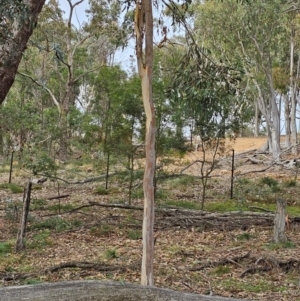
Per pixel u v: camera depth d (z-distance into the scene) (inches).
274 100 1130.7
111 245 389.4
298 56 1174.3
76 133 725.3
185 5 290.4
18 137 912.9
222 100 313.1
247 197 657.0
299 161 1018.1
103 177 694.5
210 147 573.0
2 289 97.8
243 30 1033.5
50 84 1355.8
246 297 262.8
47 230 434.6
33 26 382.0
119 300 101.9
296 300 258.5
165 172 589.6
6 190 714.8
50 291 98.8
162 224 458.3
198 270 315.3
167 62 514.6
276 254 347.3
